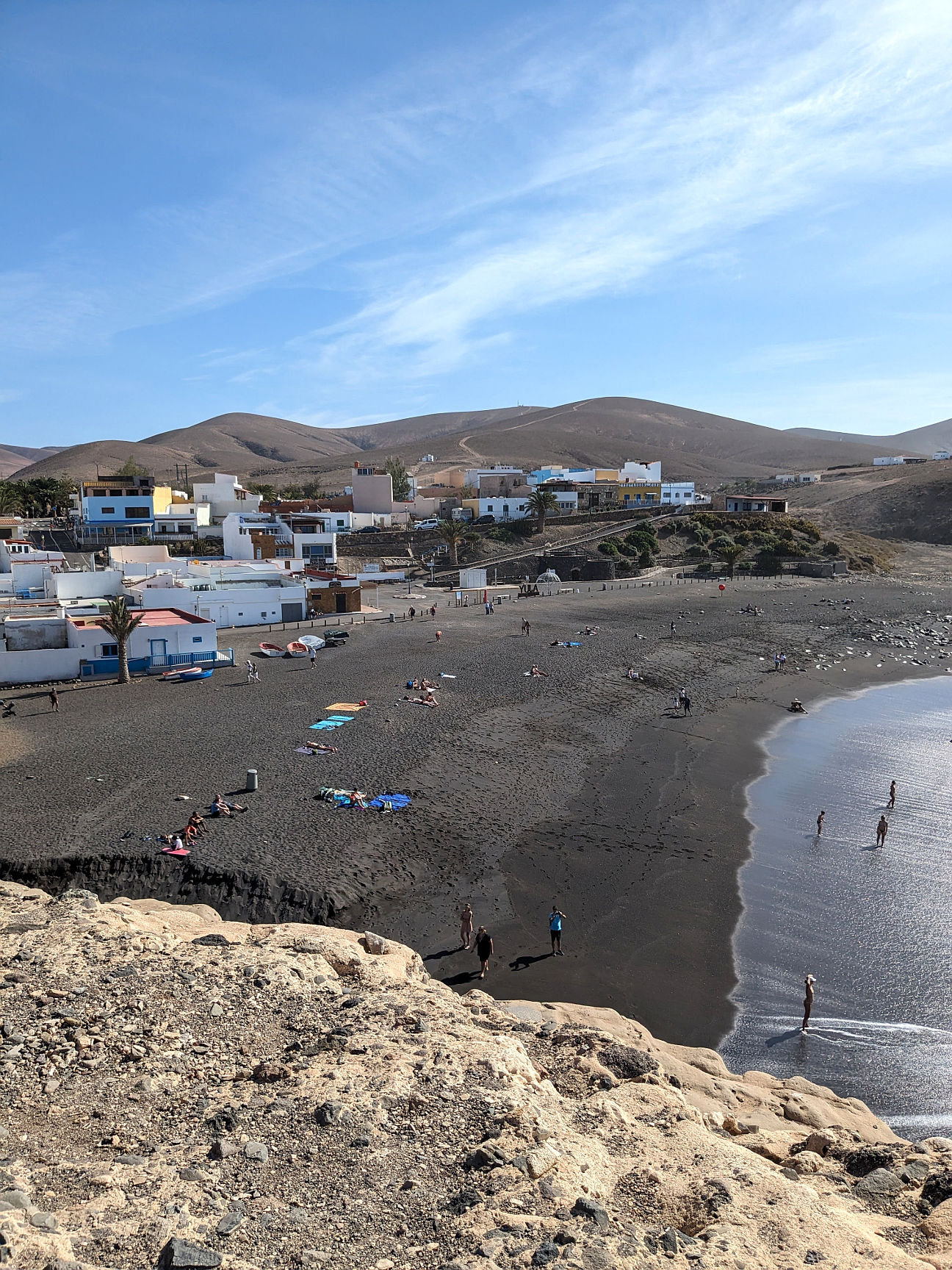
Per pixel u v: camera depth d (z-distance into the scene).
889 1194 10.56
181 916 20.27
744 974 23.33
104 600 67.88
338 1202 8.99
